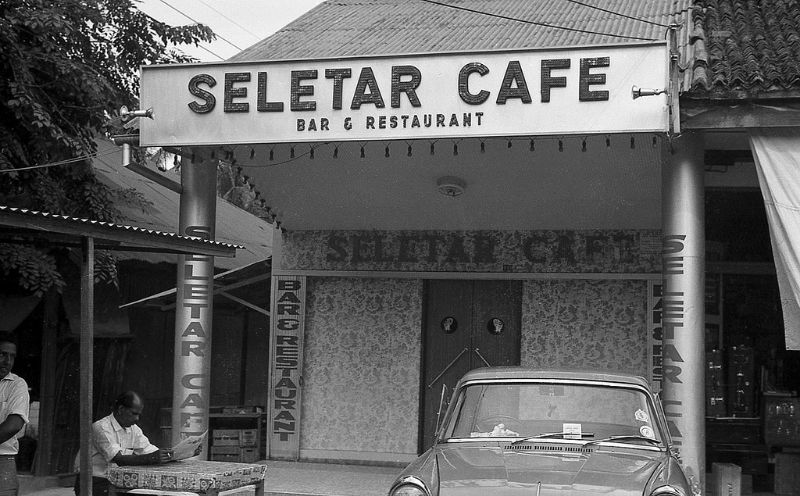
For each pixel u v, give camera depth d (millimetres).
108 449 6547
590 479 5020
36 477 10523
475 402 6293
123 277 13914
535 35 11094
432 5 14016
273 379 12930
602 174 11070
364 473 11836
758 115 8414
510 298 12609
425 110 8633
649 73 8211
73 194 10703
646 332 12031
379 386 12727
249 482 6102
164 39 11727
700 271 8781
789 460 10672
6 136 9648
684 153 8852
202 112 9148
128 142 9461
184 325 10203
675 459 5703
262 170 11781
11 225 5219
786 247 8297
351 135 8789
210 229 10453
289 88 8961
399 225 12797
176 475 5766
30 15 9578
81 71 10039
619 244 12211
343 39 11789
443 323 12766
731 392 11539
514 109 8453
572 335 12281
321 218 12805
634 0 13023
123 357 11898
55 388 10766
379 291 12914
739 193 11906
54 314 10781
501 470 5211
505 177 11398
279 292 13070
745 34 10086
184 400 10102
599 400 6176
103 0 11219
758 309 11766
